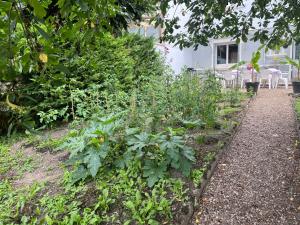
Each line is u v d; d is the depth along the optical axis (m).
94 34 1.43
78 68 5.36
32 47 1.00
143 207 2.37
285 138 4.16
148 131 3.46
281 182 2.85
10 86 1.00
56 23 1.39
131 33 7.75
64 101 5.04
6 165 3.71
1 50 0.92
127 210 2.38
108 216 2.34
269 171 3.10
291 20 3.31
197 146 3.61
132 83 6.73
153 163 2.86
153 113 4.00
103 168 2.98
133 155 3.03
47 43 1.09
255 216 2.34
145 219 2.23
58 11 1.33
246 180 2.92
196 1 3.90
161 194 2.52
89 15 1.30
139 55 7.91
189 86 4.82
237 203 2.53
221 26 4.27
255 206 2.48
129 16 2.74
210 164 3.07
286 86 10.54
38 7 0.92
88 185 2.83
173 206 2.39
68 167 3.34
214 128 4.39
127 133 3.13
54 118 4.50
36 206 2.62
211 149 3.49
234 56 13.55
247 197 2.62
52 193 2.80
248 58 13.05
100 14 1.35
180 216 2.26
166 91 4.78
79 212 2.42
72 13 1.35
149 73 7.90
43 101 5.03
